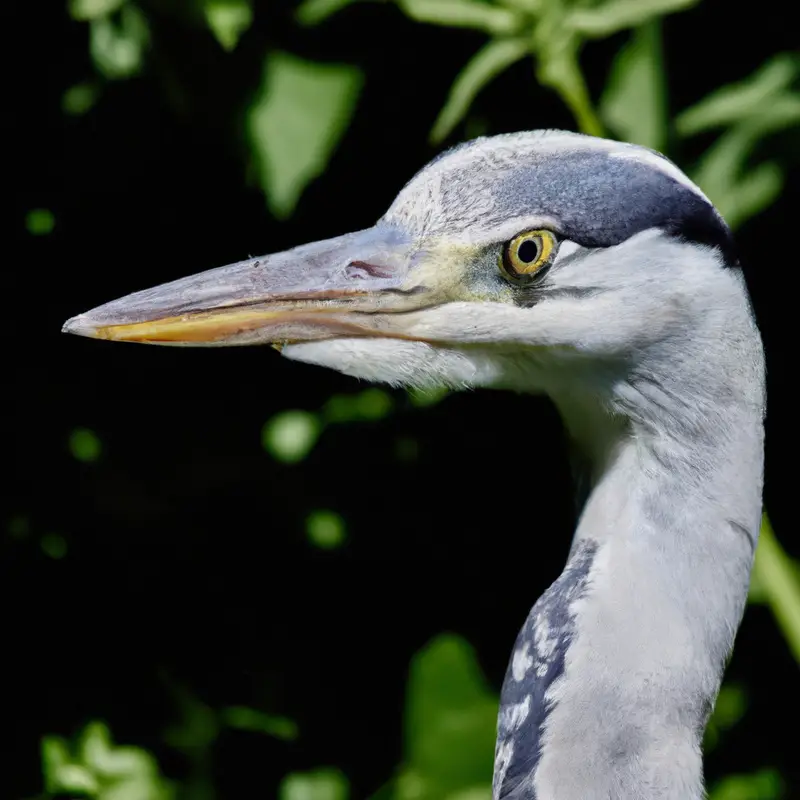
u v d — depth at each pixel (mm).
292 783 7758
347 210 7414
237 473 7660
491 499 7879
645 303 4602
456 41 6934
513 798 4609
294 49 6699
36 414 7484
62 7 6750
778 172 6828
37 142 7086
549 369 4852
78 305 7434
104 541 7609
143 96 6926
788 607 6770
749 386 4641
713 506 4645
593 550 4727
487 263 4742
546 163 4688
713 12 6922
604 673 4523
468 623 7957
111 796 7258
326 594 7949
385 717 7934
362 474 7793
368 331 4879
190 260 7461
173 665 7758
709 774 7844
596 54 6969
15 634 7578
